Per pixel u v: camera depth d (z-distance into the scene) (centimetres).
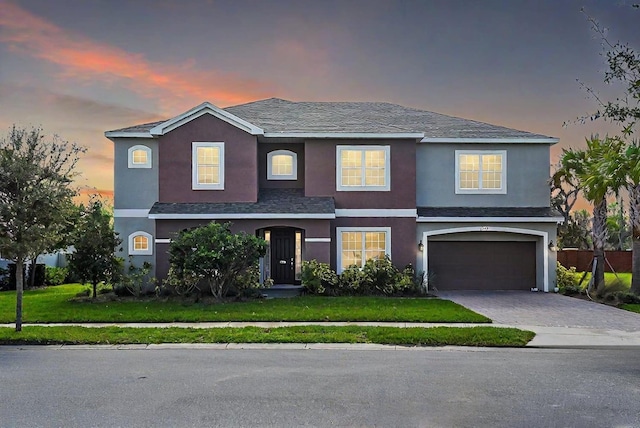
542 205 2206
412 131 2116
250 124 2036
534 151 2216
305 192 2102
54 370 904
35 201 1195
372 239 2106
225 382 821
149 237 2078
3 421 642
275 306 1620
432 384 809
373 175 2117
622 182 1830
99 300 1794
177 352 1059
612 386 802
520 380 836
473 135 2212
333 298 1831
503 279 2200
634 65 1592
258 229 2094
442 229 2127
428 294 2016
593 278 2002
